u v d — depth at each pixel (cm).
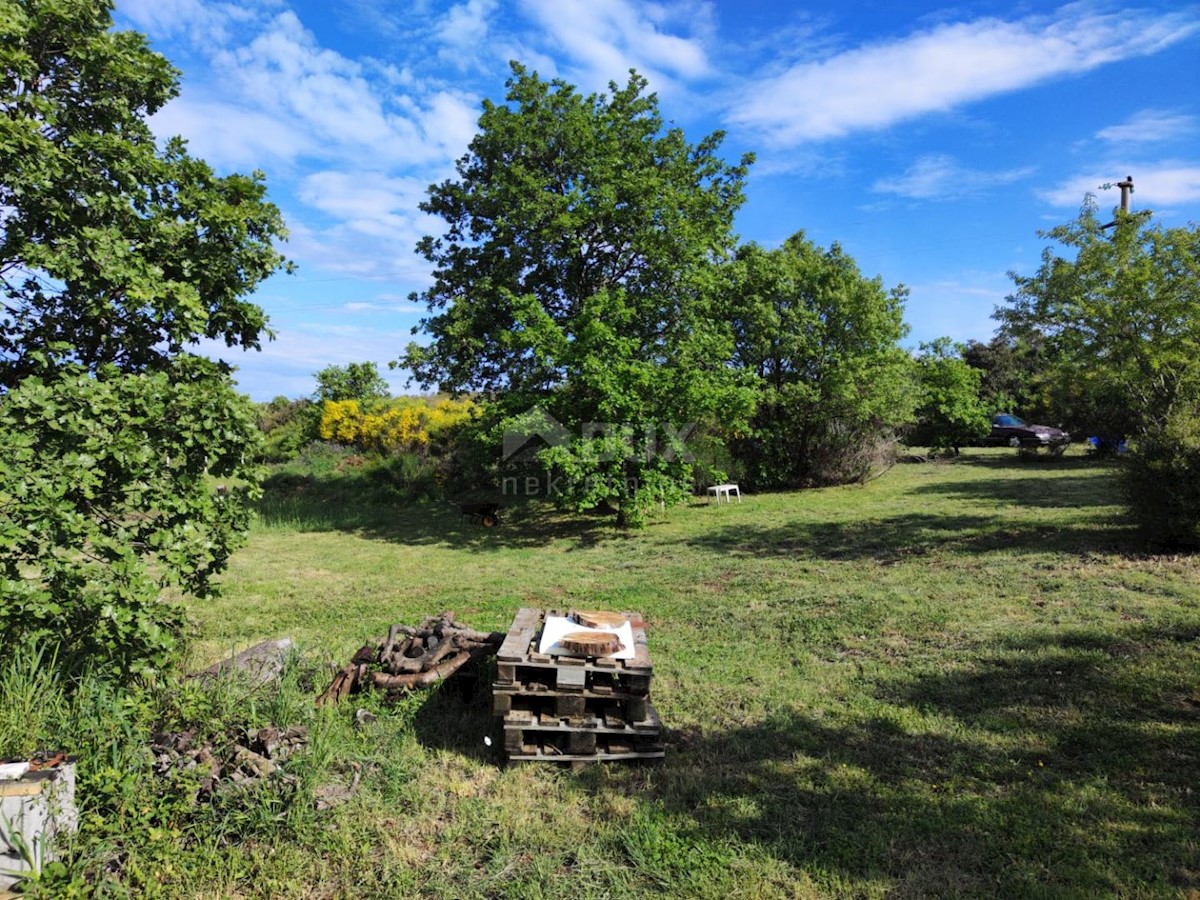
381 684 483
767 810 355
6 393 436
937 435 2559
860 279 1848
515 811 357
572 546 1219
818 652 591
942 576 816
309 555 1190
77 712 370
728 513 1488
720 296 1728
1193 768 380
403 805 363
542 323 1316
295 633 682
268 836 321
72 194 497
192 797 324
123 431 428
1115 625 608
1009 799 357
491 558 1129
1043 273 1133
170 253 541
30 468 391
